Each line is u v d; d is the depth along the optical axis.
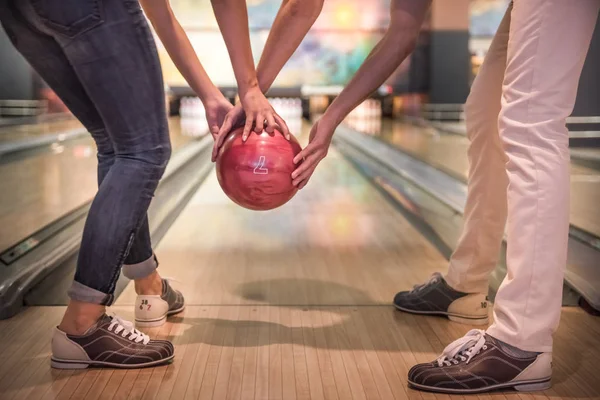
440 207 4.01
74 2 1.52
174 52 1.91
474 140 1.96
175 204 4.04
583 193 3.68
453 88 9.37
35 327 2.02
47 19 1.53
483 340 1.60
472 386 1.57
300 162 1.83
